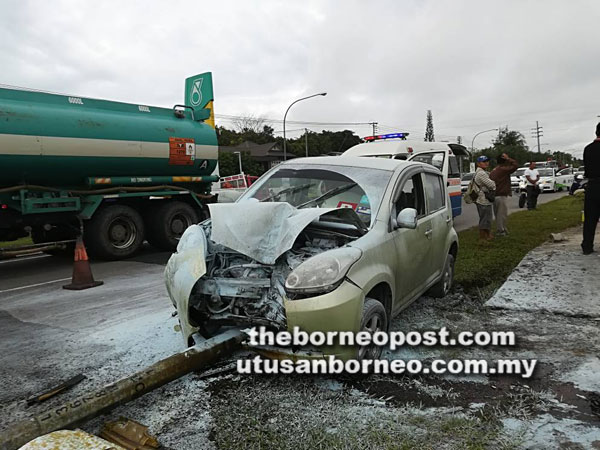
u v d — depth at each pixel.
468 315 5.30
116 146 9.21
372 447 2.86
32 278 8.18
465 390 3.57
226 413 3.28
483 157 9.98
